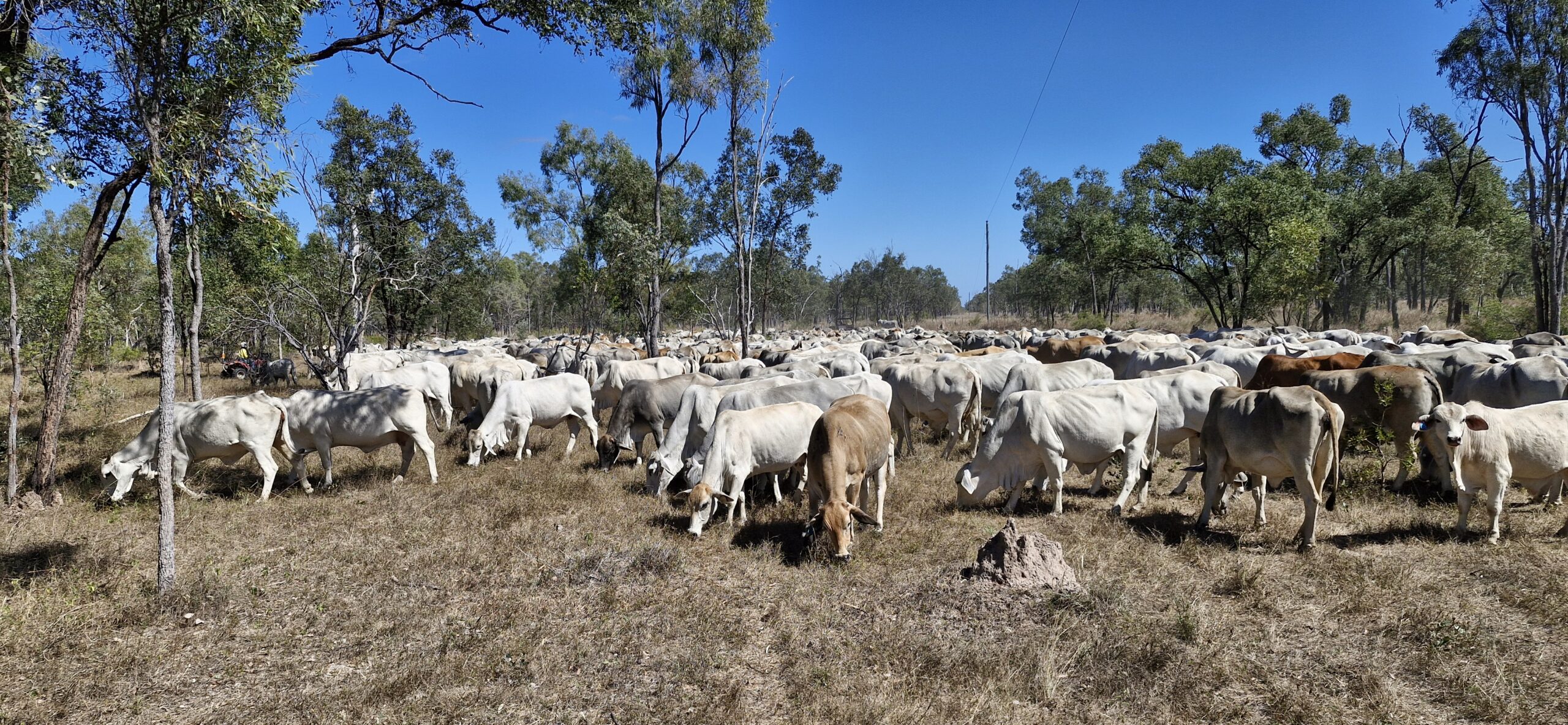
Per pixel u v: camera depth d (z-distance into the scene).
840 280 81.19
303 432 11.09
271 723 4.72
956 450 13.36
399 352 26.11
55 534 8.68
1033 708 4.82
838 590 6.85
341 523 9.18
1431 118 44.47
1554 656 5.14
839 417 7.99
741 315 26.47
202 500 10.30
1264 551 7.43
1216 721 4.61
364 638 5.98
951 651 5.47
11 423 9.84
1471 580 6.48
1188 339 24.44
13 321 10.02
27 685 5.18
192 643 5.89
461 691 5.11
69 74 8.00
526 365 17.67
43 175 7.73
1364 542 7.57
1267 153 45.38
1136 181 41.91
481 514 9.44
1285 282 32.88
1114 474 10.74
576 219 36.28
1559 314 29.91
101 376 27.88
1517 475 7.57
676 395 12.72
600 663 5.52
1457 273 38.31
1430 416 7.42
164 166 6.28
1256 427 7.64
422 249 20.67
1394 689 4.85
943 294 98.94
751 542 8.26
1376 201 38.47
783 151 31.78
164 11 6.21
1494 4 29.59
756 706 4.96
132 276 27.25
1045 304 69.62
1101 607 6.04
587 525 8.90
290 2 6.68
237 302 16.48
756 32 24.81
